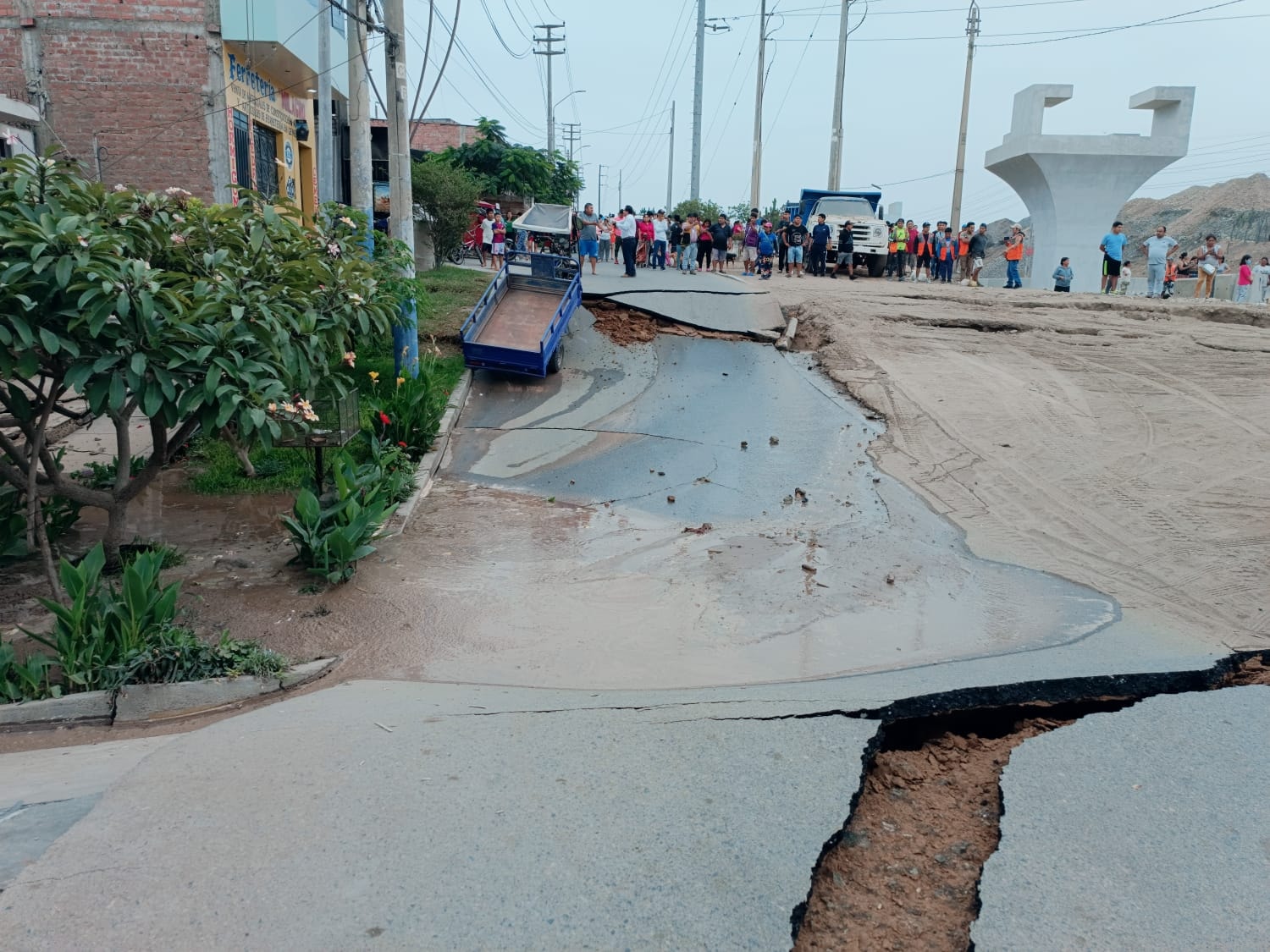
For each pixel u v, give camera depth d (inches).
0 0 591.8
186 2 598.2
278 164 778.2
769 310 685.3
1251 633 266.4
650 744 178.9
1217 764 175.0
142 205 275.7
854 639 265.1
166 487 404.5
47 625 268.2
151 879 130.2
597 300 678.5
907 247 1069.1
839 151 1389.0
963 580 315.0
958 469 427.5
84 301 233.0
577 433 486.3
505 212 1429.6
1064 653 247.1
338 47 810.8
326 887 129.0
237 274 285.9
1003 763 181.5
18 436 305.0
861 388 534.3
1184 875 138.5
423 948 117.3
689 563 329.1
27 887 128.0
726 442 473.4
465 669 242.2
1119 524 362.6
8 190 253.8
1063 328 638.5
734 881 133.6
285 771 166.9
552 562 327.9
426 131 1798.7
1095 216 1119.0
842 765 170.7
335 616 276.1
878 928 130.2
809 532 361.4
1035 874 139.0
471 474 432.8
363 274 342.3
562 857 137.4
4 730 217.6
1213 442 446.3
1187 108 1069.8
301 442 366.9
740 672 239.1
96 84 603.8
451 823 146.6
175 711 226.7
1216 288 987.3
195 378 259.9
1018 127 1141.7
